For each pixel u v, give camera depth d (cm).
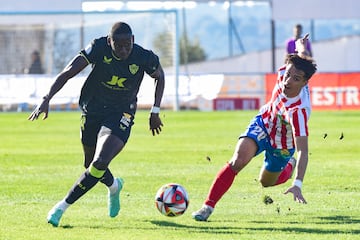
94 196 2089
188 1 7212
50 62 6512
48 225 1694
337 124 4484
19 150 3306
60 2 6531
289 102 1703
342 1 6806
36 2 6538
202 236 1581
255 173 2538
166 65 6594
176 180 2403
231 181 1753
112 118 1706
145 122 4791
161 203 1697
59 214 1681
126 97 1727
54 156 3077
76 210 1888
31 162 2889
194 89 6231
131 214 1836
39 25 6488
